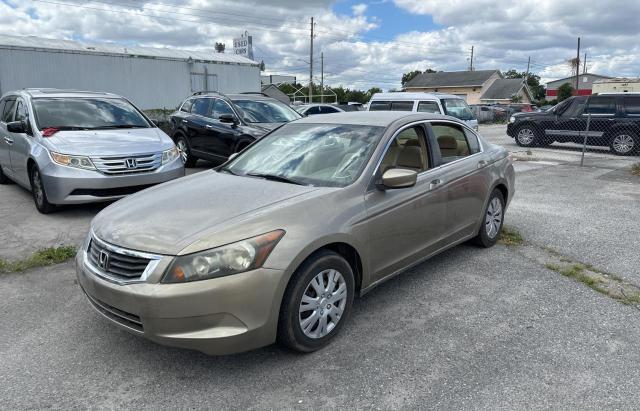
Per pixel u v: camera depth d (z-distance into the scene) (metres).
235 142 9.30
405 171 3.63
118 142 6.73
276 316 2.98
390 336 3.48
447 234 4.52
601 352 3.25
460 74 72.06
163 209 3.33
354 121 4.39
